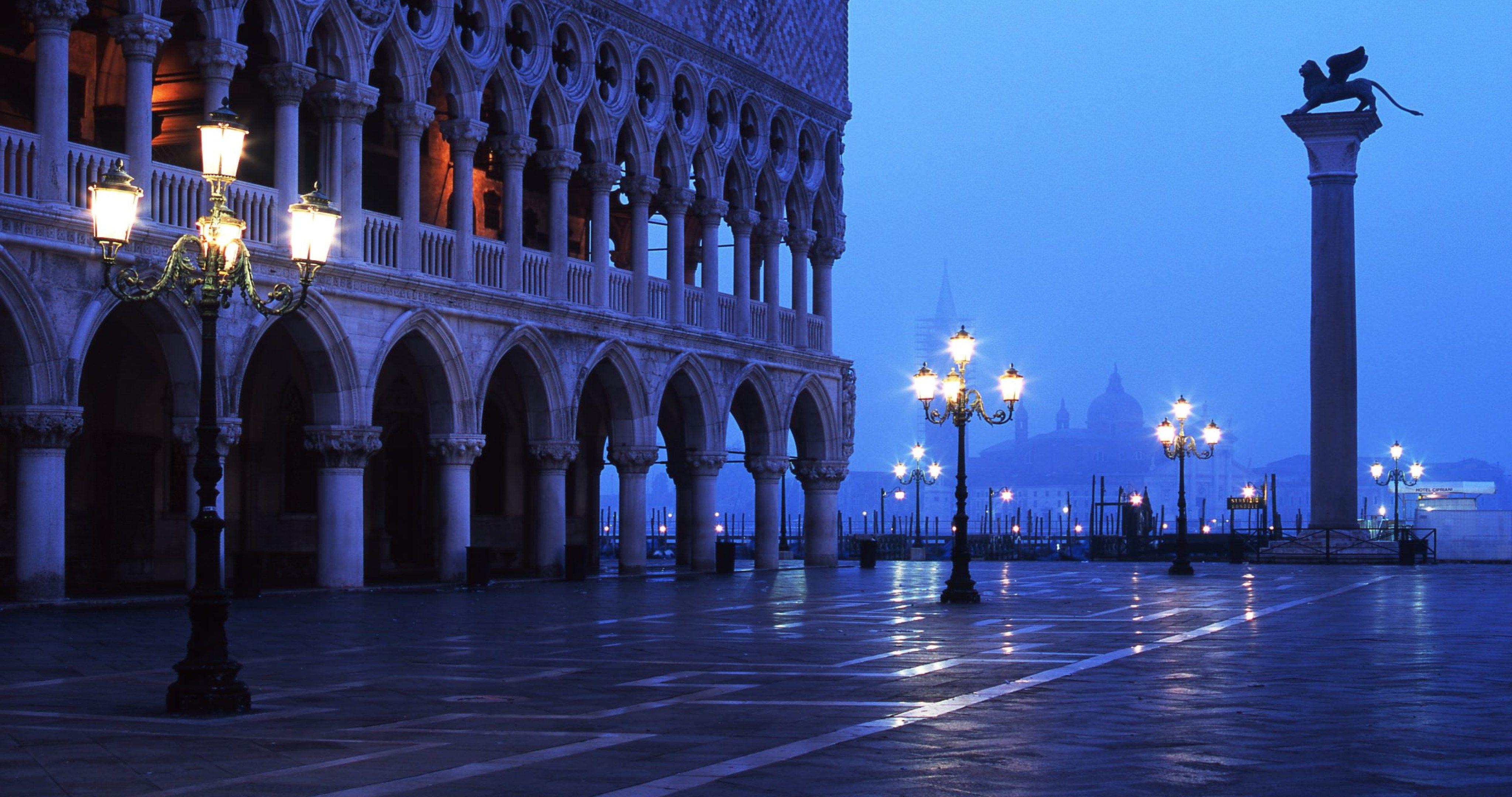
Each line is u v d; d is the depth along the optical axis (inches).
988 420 1341.0
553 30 1651.1
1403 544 2417.6
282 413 1633.9
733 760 484.1
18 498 1140.5
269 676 733.3
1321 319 2517.2
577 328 1673.2
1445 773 454.6
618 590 1513.3
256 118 1508.4
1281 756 486.9
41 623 1005.2
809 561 2182.6
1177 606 1294.3
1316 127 2509.8
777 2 2053.4
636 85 1781.5
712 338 1908.2
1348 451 2518.5
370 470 1774.1
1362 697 641.0
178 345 1236.5
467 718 586.2
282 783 445.7
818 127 2161.7
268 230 1307.8
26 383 1127.0
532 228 1953.7
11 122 1364.4
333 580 1391.5
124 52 1198.3
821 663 796.0
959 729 550.0
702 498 1918.1
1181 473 2089.1
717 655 840.3
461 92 1525.6
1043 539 3848.4
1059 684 689.0
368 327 1400.1
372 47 1403.8
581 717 587.8
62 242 1132.5
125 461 1480.1
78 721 575.2
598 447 2145.7
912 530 7578.7
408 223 1461.6
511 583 1588.3
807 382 2137.1
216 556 608.1
